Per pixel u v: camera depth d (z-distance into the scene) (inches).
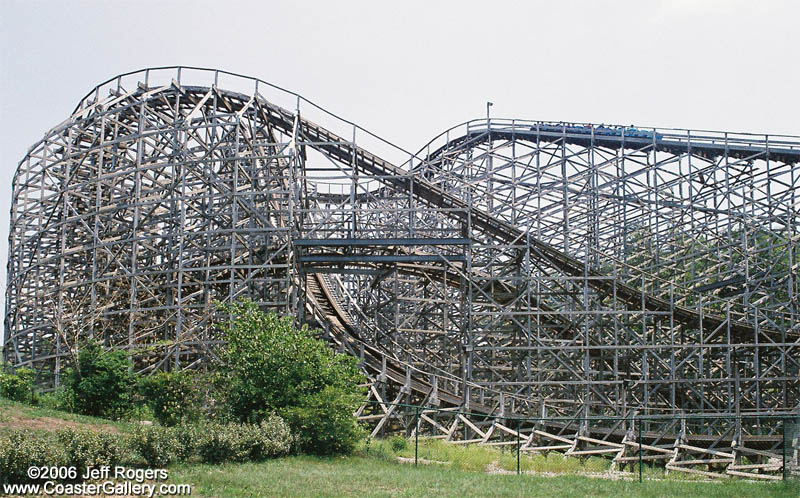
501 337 1561.3
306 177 1397.6
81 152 1378.0
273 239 1454.2
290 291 1343.5
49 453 662.5
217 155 1496.1
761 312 1604.3
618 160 1550.2
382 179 1397.6
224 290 1465.3
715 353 1593.3
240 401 969.5
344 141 1432.1
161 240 1505.9
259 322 1017.5
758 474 934.4
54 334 1392.7
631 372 1562.5
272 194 1381.6
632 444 1115.9
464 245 1432.1
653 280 1716.3
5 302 1540.4
